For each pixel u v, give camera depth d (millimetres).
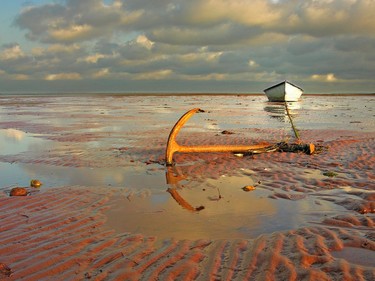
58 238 1853
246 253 1662
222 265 1556
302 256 1598
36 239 1840
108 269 1534
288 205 2373
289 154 3998
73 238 1854
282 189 2740
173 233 1918
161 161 3787
